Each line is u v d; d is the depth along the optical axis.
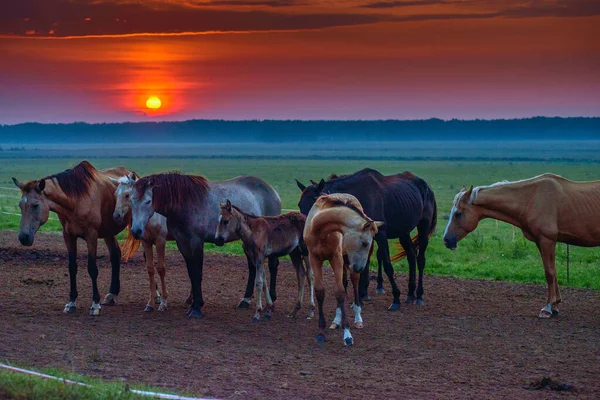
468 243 23.92
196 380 8.47
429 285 15.70
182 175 12.65
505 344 10.68
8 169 112.94
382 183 14.00
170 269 17.22
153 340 10.49
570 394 8.33
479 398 8.10
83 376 8.09
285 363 9.46
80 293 14.14
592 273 16.95
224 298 14.03
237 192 13.64
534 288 15.29
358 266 9.95
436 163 138.25
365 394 8.17
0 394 6.82
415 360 9.77
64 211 12.11
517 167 116.44
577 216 12.68
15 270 16.39
